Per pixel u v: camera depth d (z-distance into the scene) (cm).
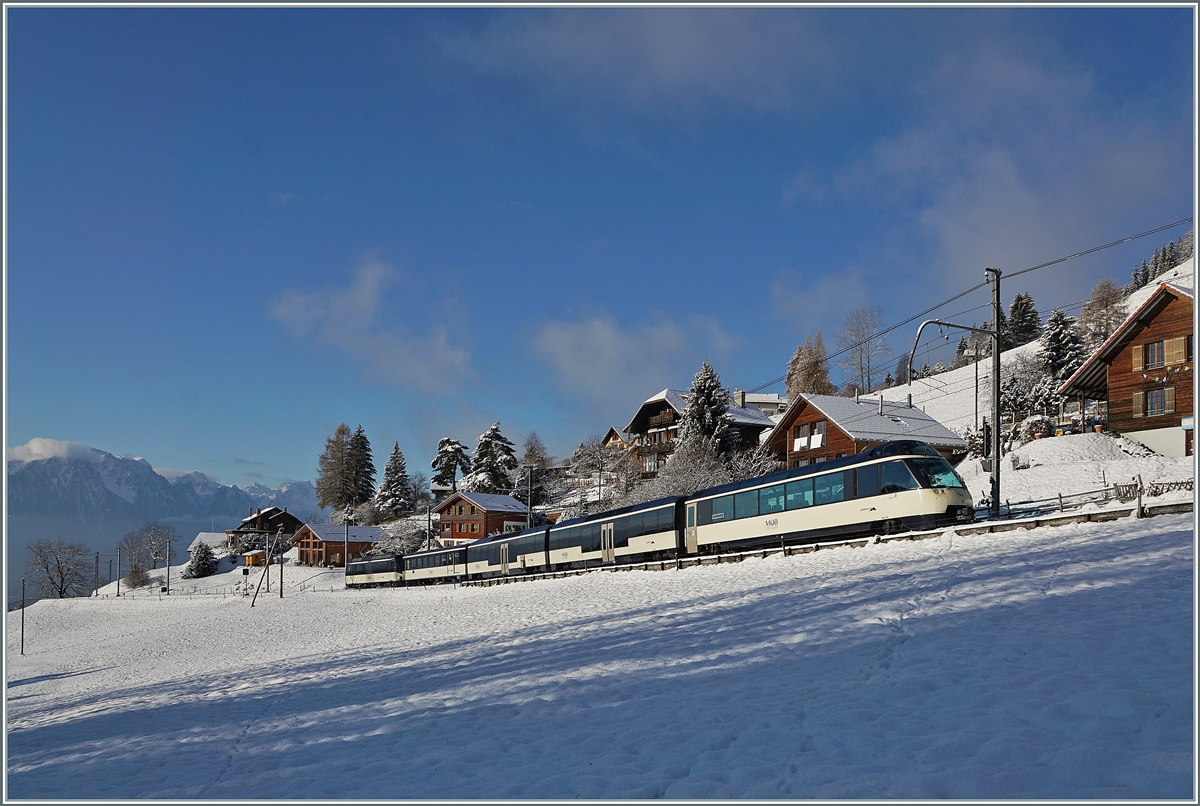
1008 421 6644
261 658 3078
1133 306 9756
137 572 11500
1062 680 848
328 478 12800
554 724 1039
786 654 1272
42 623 8050
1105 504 2555
